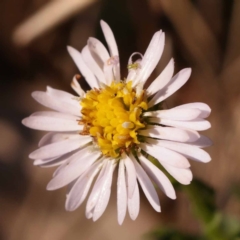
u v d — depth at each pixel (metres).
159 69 0.12
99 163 0.09
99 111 0.09
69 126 0.10
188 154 0.09
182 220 0.12
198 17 0.12
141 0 0.12
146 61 0.09
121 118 0.09
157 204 0.09
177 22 0.12
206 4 0.12
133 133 0.09
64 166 0.09
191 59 0.12
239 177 0.12
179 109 0.09
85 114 0.09
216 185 0.12
